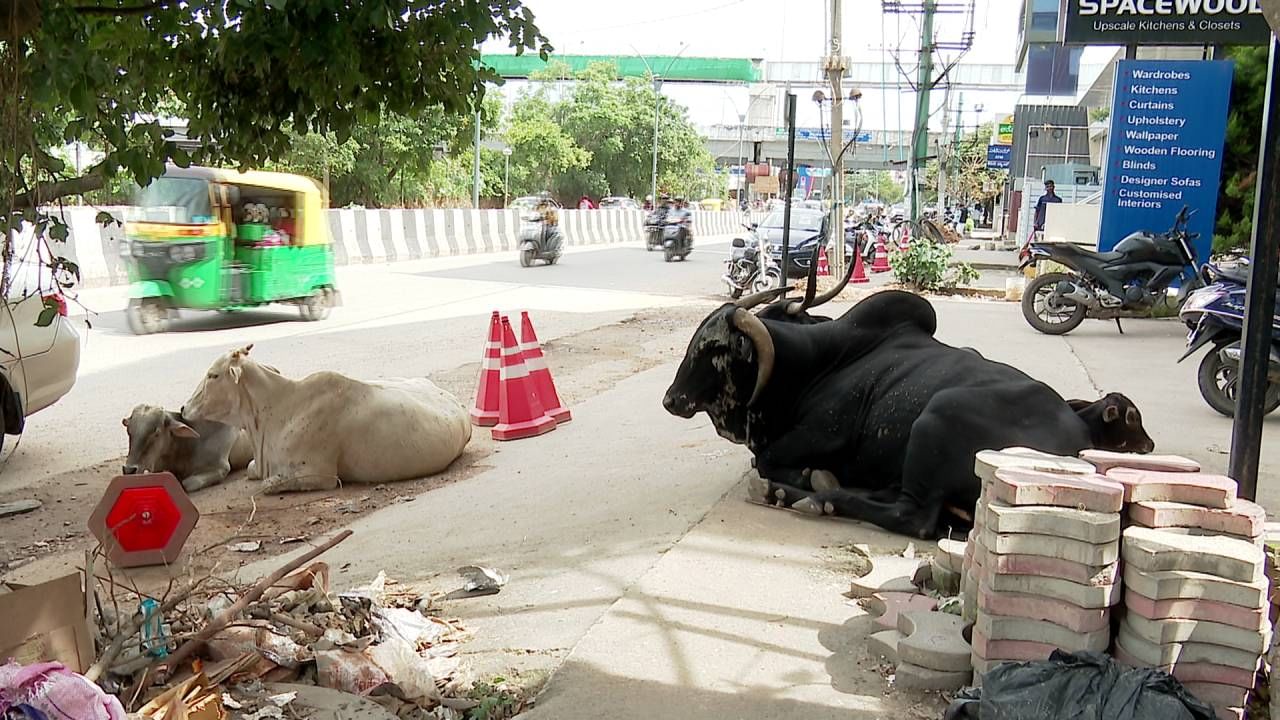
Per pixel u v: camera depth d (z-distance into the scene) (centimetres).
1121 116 1556
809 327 609
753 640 412
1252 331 458
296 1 365
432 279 2178
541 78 5822
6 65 331
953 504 525
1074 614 340
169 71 395
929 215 3844
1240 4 1512
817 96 2073
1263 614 327
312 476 713
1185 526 348
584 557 525
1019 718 313
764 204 5712
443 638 439
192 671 383
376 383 773
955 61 3300
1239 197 1627
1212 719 310
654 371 1112
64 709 287
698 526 552
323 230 1538
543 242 2550
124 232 1380
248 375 721
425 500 683
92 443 831
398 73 415
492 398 884
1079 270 1310
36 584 352
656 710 357
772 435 614
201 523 645
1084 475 363
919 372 565
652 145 5772
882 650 395
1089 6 1570
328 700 362
